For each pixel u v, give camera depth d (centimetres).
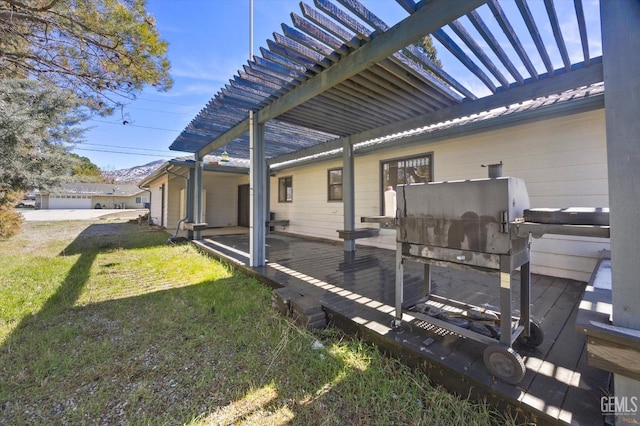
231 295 350
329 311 266
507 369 156
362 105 369
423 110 386
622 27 118
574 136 357
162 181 1208
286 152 723
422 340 204
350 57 257
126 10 361
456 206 181
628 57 117
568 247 368
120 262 546
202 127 512
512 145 411
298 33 236
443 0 192
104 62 392
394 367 199
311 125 465
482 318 193
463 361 178
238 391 181
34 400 175
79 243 782
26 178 598
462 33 211
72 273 463
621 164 120
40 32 364
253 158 437
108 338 248
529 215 157
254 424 156
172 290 377
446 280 363
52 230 1128
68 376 197
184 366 208
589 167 346
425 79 285
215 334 253
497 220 162
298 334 250
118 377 196
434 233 194
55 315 296
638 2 115
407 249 212
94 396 178
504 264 160
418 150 536
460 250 180
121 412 165
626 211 119
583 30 204
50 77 402
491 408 157
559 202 369
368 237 616
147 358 218
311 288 332
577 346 196
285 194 923
